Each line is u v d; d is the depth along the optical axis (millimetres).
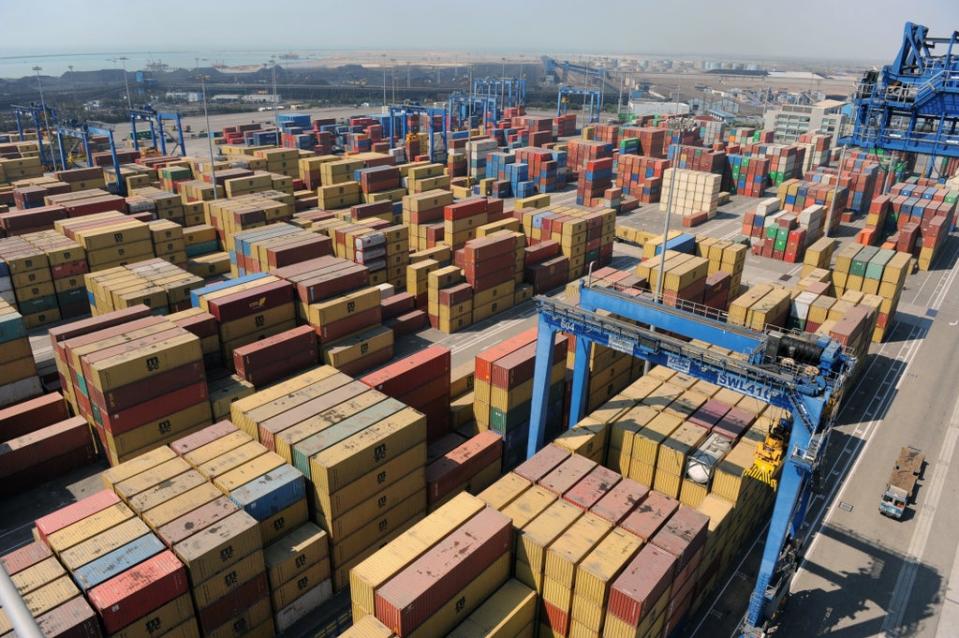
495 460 42219
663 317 35000
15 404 46750
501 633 26641
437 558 26031
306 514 32594
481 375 43656
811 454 27219
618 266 86000
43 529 27656
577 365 38625
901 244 86125
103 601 24047
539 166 126375
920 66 37656
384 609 24172
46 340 59375
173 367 39844
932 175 135625
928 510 41156
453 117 199500
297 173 113438
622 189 119375
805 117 195250
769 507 41125
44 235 67125
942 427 50469
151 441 39875
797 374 28859
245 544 28062
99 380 36531
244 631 29422
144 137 175625
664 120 190000
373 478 33219
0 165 101062
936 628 32406
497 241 67000
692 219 104750
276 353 47125
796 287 63000
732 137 175375
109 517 28531
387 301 63500
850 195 112875
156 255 70000
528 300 73750
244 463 32281
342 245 68312
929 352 63625
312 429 33688
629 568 26484
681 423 37688
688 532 28766
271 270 59312
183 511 28797
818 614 33156
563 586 27359
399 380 40781
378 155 110750
